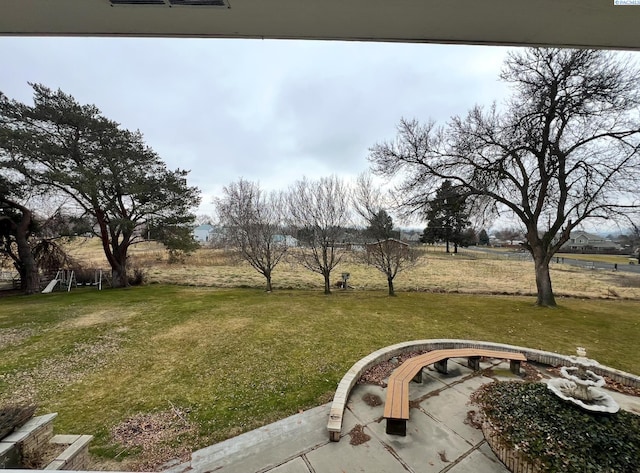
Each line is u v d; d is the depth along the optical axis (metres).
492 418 2.66
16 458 1.92
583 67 7.41
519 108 8.46
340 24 1.51
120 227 11.65
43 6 1.32
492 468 2.28
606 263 23.58
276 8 1.37
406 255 10.42
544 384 3.13
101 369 4.19
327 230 10.60
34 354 4.79
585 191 7.98
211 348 5.01
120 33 1.58
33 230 11.44
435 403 3.24
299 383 3.72
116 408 3.15
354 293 10.74
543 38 1.61
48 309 8.06
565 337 5.70
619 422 2.42
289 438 2.62
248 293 10.64
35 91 10.18
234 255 12.74
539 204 8.53
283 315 7.27
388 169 10.48
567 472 1.99
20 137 9.37
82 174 10.13
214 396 3.40
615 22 1.42
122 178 11.39
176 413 3.04
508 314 7.50
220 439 2.62
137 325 6.43
